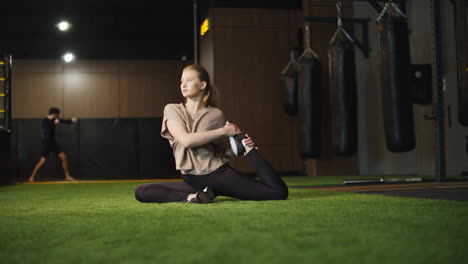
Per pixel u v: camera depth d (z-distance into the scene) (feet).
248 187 7.47
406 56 18.54
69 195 11.98
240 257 3.10
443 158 14.03
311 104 24.14
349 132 22.53
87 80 36.78
